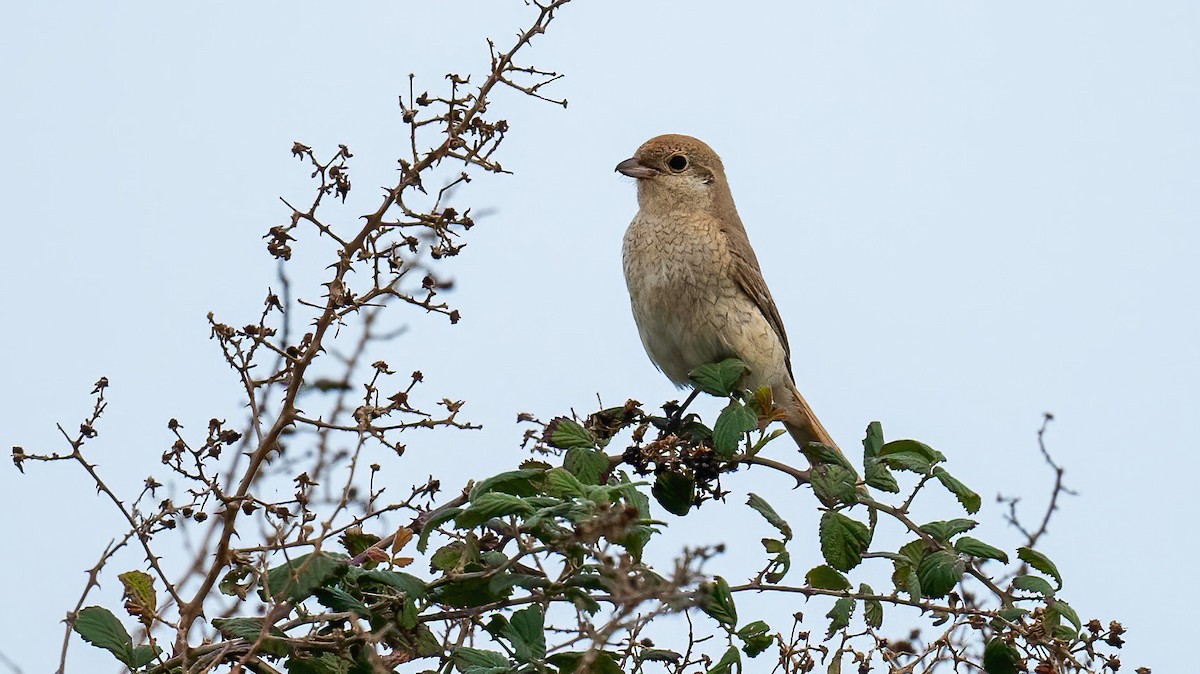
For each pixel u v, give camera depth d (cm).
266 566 731
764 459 905
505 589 773
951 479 859
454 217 756
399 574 762
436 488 805
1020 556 845
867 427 890
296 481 752
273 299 756
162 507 761
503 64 762
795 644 848
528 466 833
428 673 801
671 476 916
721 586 783
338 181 752
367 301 760
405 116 755
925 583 834
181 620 743
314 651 773
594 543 668
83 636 736
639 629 708
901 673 820
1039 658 823
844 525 859
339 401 832
